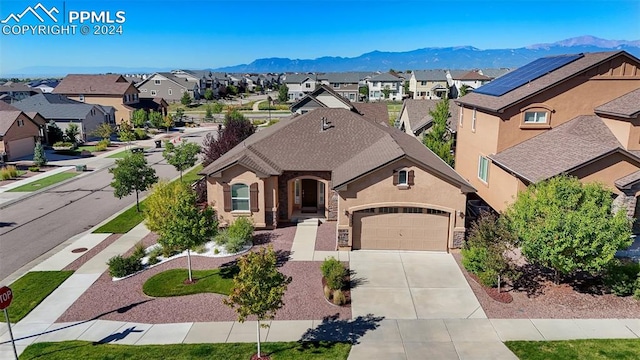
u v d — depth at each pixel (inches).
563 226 601.0
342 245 843.4
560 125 967.0
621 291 649.0
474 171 1164.5
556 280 690.2
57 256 846.5
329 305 645.9
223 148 1298.0
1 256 852.6
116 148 2175.2
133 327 594.2
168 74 4805.6
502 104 971.9
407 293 679.7
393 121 2551.7
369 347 541.6
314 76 4911.4
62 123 2329.0
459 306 639.8
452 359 514.9
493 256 657.0
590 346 533.3
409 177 810.2
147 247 884.0
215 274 748.0
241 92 6082.7
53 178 1523.1
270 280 516.4
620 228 606.9
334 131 1087.6
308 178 979.3
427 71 5059.1
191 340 560.4
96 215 1111.6
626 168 799.1
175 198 728.3
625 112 837.2
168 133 2684.5
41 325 605.0
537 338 555.2
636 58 922.1
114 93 2903.5
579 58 1016.9
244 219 901.2
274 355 525.3
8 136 1827.0
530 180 805.9
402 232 842.2
